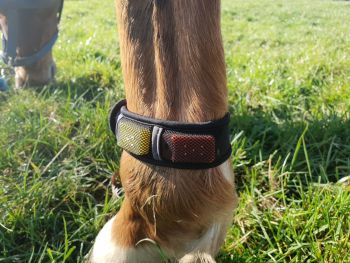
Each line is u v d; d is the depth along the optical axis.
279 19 1.56
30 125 0.49
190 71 0.24
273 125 0.53
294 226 0.37
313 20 1.52
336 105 0.59
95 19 1.42
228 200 0.26
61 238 0.37
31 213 0.39
